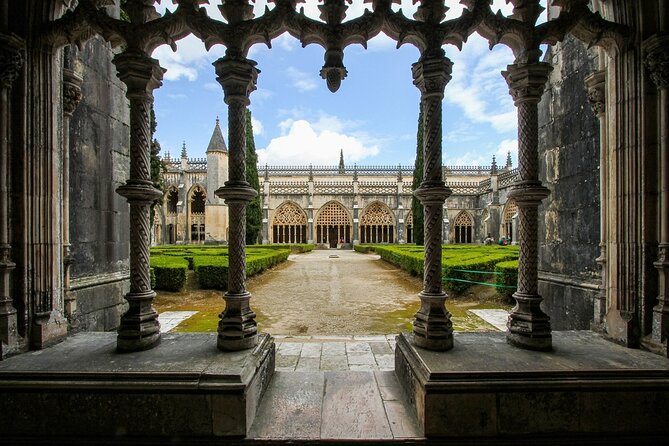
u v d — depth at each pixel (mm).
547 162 5723
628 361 3096
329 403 3254
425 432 2768
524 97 3525
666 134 3367
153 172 12297
